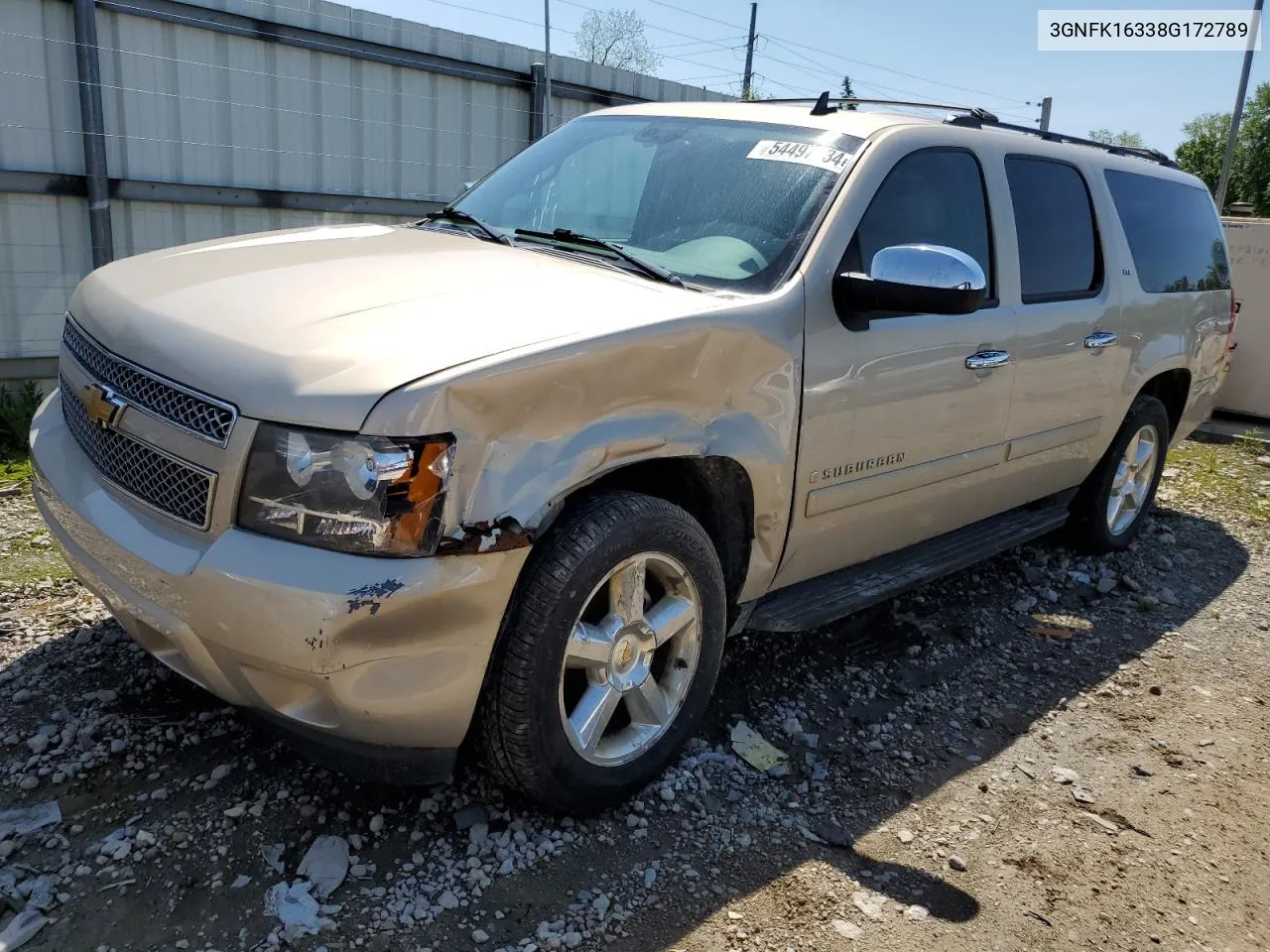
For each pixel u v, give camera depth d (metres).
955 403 3.63
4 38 6.01
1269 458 8.28
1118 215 4.73
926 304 2.95
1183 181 5.53
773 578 3.26
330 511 2.15
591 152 3.80
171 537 2.33
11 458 5.83
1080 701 3.80
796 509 3.13
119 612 2.52
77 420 2.79
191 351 2.37
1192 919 2.64
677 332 2.63
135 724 2.94
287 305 2.50
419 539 2.18
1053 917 2.59
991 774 3.24
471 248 3.17
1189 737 3.60
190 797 2.66
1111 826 3.01
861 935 2.44
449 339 2.33
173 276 2.83
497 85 8.61
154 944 2.19
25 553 4.08
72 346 2.91
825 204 3.22
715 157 3.52
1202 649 4.38
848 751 3.28
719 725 3.33
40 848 2.43
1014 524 4.62
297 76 7.35
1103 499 5.13
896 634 4.17
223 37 6.92
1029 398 4.06
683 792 2.93
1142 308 4.82
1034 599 4.73
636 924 2.40
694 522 2.78
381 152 7.97
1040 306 4.05
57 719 2.93
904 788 3.10
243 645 2.19
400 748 2.40
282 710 2.31
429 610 2.20
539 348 2.36
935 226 3.60
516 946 2.29
